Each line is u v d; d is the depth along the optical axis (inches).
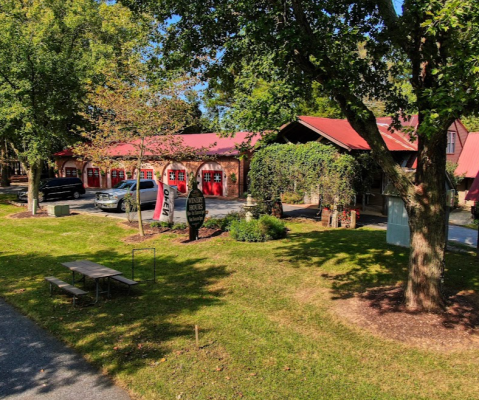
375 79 345.4
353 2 309.0
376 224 674.2
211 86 388.8
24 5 801.6
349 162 607.2
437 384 197.9
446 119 232.8
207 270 402.6
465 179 984.3
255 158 694.5
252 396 184.9
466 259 438.9
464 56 223.8
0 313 291.1
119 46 917.8
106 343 238.5
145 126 533.6
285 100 318.0
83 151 576.7
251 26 287.4
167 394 186.7
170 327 262.8
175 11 326.0
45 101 722.2
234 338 246.7
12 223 684.1
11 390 193.3
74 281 354.6
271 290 342.6
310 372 207.5
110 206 808.9
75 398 186.4
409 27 271.4
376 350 232.2
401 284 346.9
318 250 470.0
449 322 262.5
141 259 449.4
